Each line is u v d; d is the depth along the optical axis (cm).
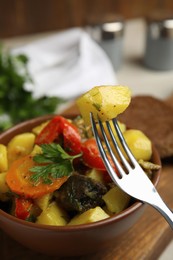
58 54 86
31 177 36
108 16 91
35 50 86
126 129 45
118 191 37
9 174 37
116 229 36
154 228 43
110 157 39
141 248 41
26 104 71
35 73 81
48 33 106
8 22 102
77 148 39
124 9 111
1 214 36
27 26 104
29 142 43
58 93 75
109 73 81
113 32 88
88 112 36
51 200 38
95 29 89
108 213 37
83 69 79
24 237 36
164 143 50
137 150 41
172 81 86
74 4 105
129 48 101
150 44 89
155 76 89
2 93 71
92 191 37
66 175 36
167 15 87
